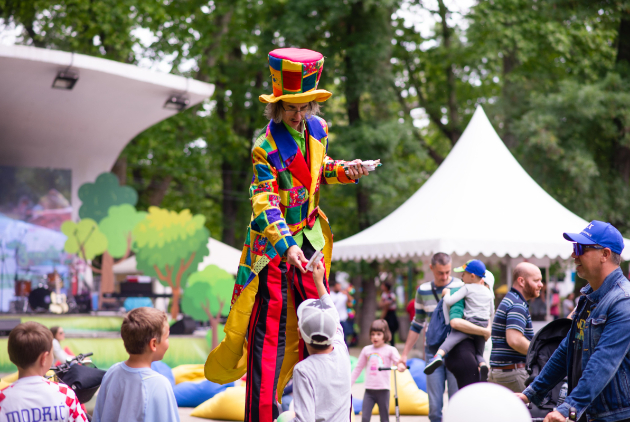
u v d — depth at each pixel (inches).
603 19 706.2
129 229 514.3
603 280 126.9
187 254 461.7
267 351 124.1
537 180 660.7
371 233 417.7
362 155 697.0
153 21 735.1
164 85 482.9
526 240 354.6
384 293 570.3
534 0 703.1
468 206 378.6
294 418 113.3
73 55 441.7
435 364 209.3
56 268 539.8
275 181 124.3
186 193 948.0
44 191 555.8
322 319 116.0
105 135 563.8
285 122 126.8
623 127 650.2
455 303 218.4
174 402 127.2
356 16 712.4
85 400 187.2
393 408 296.8
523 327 193.6
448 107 842.8
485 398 104.6
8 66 442.6
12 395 120.2
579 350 130.6
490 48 682.2
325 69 703.7
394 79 737.0
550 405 162.4
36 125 532.4
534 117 641.6
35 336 123.1
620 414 121.3
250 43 778.8
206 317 421.1
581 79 702.5
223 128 808.9
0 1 673.0
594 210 640.4
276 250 119.7
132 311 129.9
